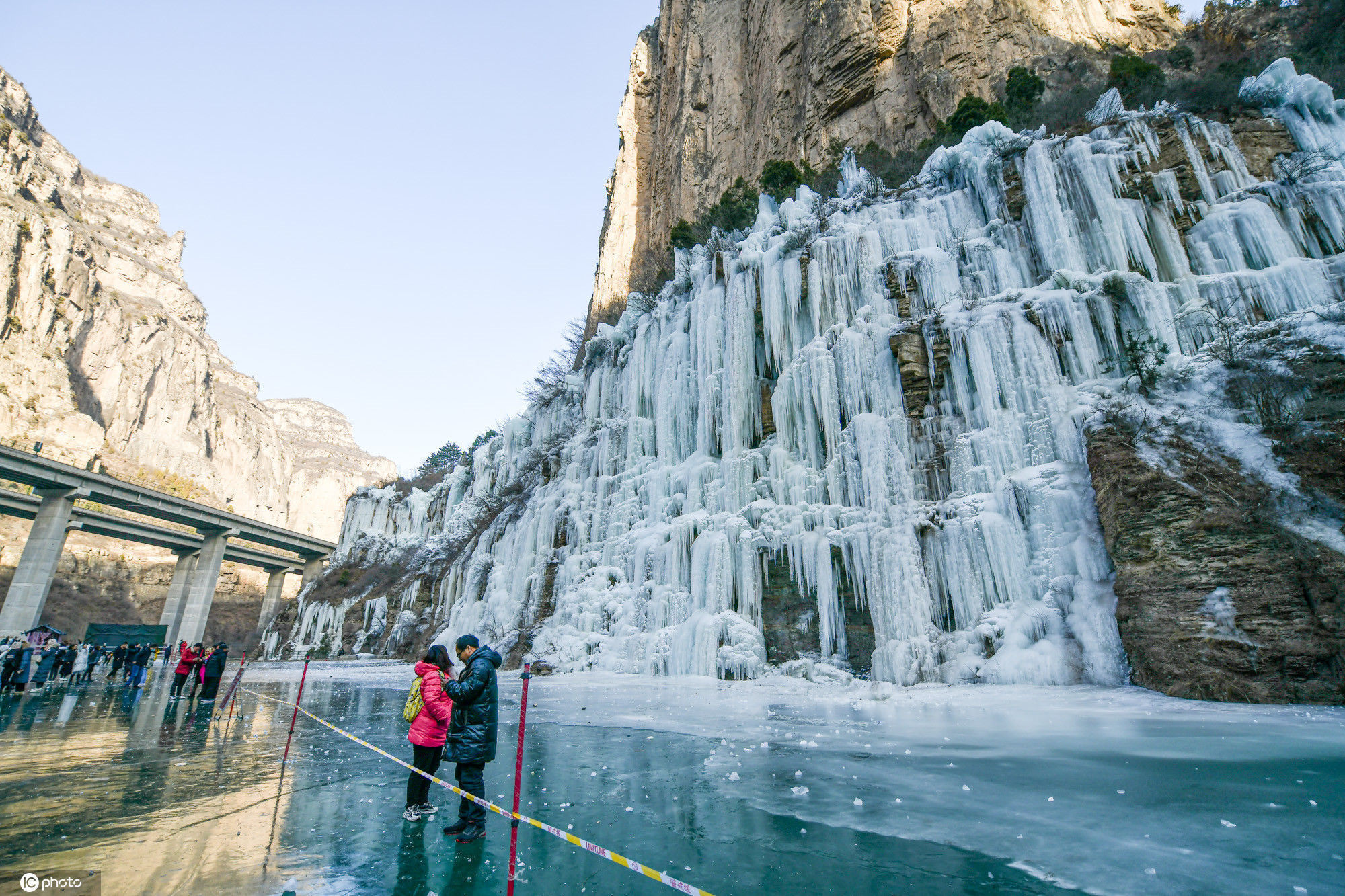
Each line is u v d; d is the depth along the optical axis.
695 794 5.47
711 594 18.38
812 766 6.41
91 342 119.50
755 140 46.38
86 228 153.75
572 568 25.31
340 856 3.99
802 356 21.22
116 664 23.92
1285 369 12.98
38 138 179.12
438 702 5.03
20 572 46.31
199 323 185.62
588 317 60.91
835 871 3.64
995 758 6.52
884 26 38.91
